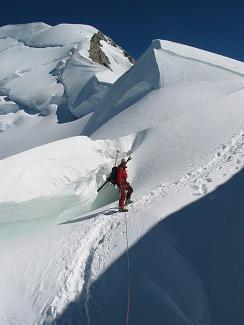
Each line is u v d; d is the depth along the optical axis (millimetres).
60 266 6652
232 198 7004
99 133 18312
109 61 48969
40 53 61469
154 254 6207
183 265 5855
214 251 5918
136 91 22016
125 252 6430
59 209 10188
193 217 6770
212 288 5375
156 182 10078
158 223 6805
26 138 35719
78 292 6109
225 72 20578
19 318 6031
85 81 38000
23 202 9359
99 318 5605
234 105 13297
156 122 16172
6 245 8227
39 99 41906
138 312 5441
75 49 51750
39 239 7852
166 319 5207
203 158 10250
